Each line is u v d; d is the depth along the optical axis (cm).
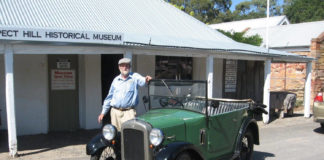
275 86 1989
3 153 672
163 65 1140
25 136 843
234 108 621
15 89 842
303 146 818
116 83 566
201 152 478
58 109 924
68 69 930
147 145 440
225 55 983
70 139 822
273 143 850
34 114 872
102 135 497
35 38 611
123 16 1020
